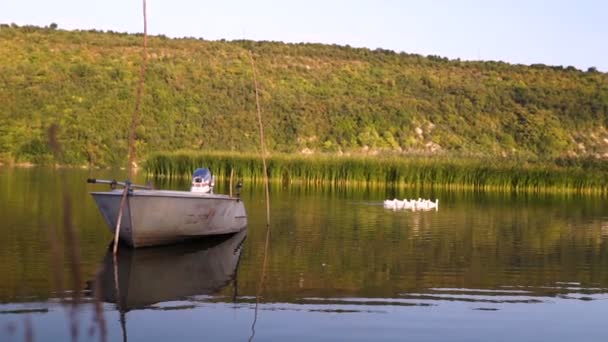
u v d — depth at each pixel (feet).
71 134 165.27
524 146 221.66
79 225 53.31
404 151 202.18
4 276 33.81
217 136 189.26
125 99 191.11
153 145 175.22
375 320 28.25
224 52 268.00
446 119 227.81
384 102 229.86
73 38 253.85
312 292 32.94
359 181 123.03
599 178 118.62
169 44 266.98
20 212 60.23
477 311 30.27
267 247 46.55
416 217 68.28
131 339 24.79
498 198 100.78
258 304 30.35
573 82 290.35
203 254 43.09
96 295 11.14
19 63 207.82
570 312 30.53
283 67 264.93
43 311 27.86
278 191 101.09
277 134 198.18
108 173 133.69
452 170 122.21
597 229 61.52
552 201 97.14
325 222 61.93
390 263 41.27
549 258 44.70
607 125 242.58
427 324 27.89
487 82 279.69
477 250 47.39
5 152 153.48
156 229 44.65
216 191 96.68
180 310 28.94
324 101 222.69
